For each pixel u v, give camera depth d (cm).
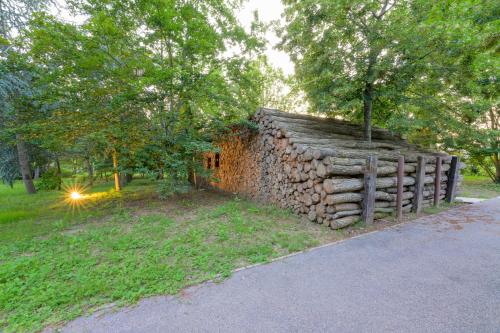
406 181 525
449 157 645
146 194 805
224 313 191
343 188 420
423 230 407
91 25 475
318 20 554
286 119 618
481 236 375
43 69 512
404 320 180
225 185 863
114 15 523
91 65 493
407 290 222
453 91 616
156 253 305
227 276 251
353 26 559
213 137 735
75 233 400
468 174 1437
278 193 576
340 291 221
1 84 618
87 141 588
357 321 180
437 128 716
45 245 345
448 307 196
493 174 1129
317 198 443
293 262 285
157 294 217
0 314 192
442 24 433
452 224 443
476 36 428
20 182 1416
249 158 710
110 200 714
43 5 698
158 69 533
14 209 608
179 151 645
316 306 199
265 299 210
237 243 343
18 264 269
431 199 607
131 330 173
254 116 670
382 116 804
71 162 1245
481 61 479
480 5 428
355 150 527
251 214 512
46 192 948
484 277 246
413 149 723
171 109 645
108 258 294
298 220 468
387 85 598
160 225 436
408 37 470
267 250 315
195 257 293
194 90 603
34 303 201
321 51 602
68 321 183
